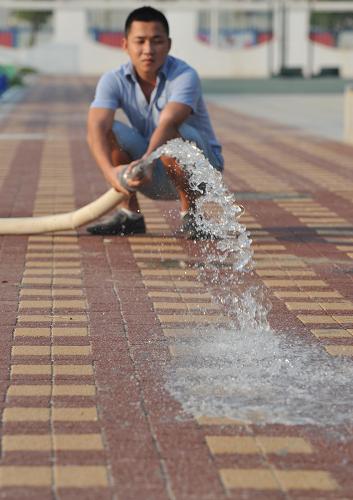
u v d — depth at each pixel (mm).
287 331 5676
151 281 6844
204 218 8211
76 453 3947
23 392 4617
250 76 63594
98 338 5496
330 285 6793
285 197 10781
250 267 7309
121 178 7316
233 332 5652
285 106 29453
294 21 65562
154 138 7625
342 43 69812
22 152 15836
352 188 11555
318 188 11555
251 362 5117
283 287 6719
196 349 5320
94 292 6527
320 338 5539
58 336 5516
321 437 4145
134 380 4809
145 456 3928
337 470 3828
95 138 7758
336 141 17938
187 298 6398
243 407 4480
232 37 67688
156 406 4473
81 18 65250
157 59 7801
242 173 13078
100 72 65562
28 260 7465
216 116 25094
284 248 8016
